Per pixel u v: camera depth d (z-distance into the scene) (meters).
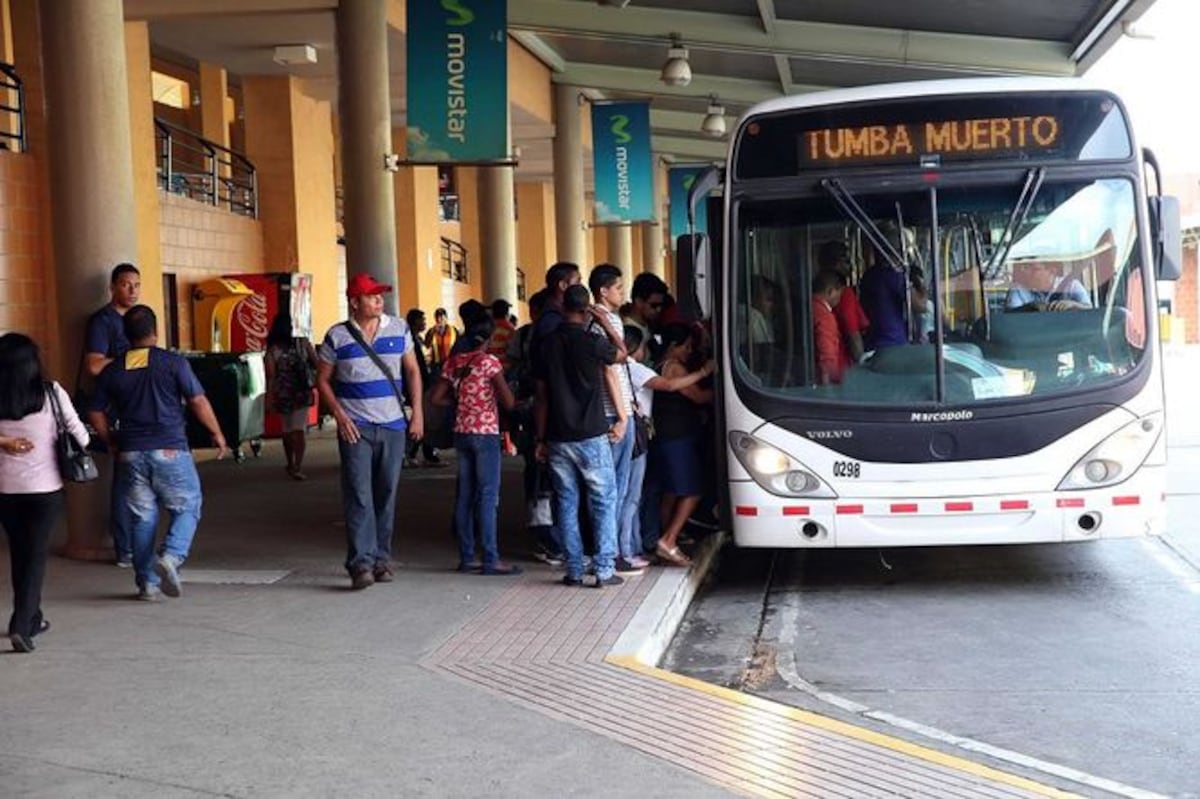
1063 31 19.61
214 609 8.84
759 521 9.35
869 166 9.43
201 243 22.03
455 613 8.62
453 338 21.73
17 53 17.94
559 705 6.55
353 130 17.66
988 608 9.34
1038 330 9.23
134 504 9.04
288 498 14.80
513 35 24.72
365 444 9.37
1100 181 9.33
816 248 9.45
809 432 9.28
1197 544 11.52
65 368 10.59
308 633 8.12
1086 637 8.39
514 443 10.41
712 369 9.87
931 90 9.41
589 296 9.25
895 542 9.22
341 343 9.28
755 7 21.14
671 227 38.38
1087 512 9.11
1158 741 6.30
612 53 26.97
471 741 6.00
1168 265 9.38
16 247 16.67
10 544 7.78
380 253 17.69
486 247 27.25
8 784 5.49
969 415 9.13
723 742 5.97
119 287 10.02
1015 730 6.52
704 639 8.78
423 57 16.41
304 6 17.94
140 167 19.73
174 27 20.67
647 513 10.30
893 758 5.76
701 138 39.78
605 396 9.36
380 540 9.70
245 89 24.45
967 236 9.34
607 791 5.36
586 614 8.52
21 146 17.12
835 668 7.86
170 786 5.46
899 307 9.30
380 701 6.64
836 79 26.55
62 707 6.59
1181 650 8.02
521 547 11.31
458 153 16.44
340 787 5.43
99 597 9.26
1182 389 31.08
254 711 6.49
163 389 8.95
